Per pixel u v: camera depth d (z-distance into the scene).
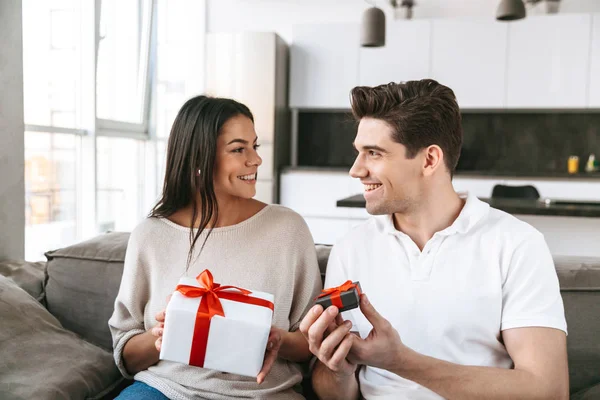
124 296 1.30
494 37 4.55
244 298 1.04
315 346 0.94
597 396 1.15
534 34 4.49
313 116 5.27
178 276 1.28
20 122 2.17
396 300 1.18
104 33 3.99
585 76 4.44
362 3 5.00
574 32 4.42
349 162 5.25
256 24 5.16
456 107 1.17
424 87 1.16
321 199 4.75
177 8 4.91
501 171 4.58
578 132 4.84
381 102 1.13
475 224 1.17
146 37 4.62
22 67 2.17
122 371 1.28
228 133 1.28
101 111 4.11
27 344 1.29
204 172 1.28
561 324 1.06
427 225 1.20
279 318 1.25
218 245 1.29
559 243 3.46
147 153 4.91
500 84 4.59
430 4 4.90
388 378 1.18
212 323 0.97
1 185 2.10
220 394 1.17
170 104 4.95
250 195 1.30
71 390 1.21
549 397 0.99
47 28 3.36
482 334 1.12
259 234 1.31
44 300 1.62
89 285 1.56
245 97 4.68
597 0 4.62
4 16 2.06
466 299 1.13
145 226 1.34
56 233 3.61
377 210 1.19
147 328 1.28
